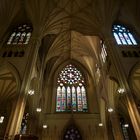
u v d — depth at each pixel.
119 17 22.75
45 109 26.20
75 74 31.03
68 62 32.16
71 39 27.64
